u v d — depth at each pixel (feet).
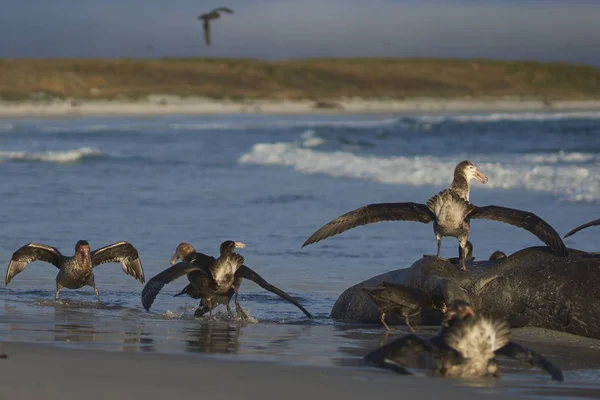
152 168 114.93
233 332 35.45
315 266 51.70
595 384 26.81
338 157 117.29
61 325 36.09
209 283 37.91
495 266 36.78
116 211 74.08
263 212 73.31
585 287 34.47
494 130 180.75
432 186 91.25
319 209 74.95
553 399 24.86
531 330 35.35
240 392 25.03
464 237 33.40
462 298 34.50
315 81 474.49
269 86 457.27
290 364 28.81
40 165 118.73
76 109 301.84
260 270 50.60
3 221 67.97
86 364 28.12
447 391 25.38
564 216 68.64
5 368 27.32
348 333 35.65
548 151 128.98
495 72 543.39
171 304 42.52
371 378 26.84
